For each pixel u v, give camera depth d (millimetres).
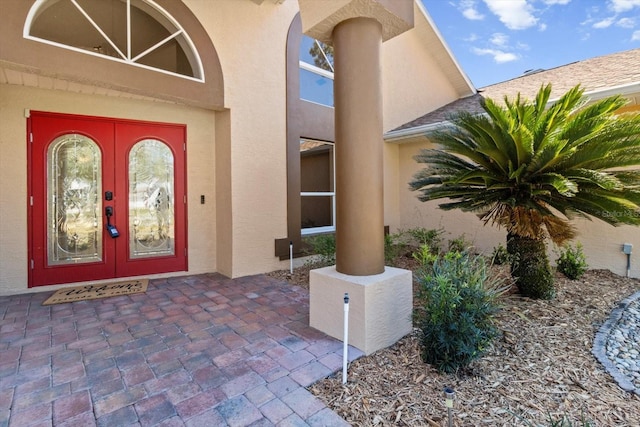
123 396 2564
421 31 9664
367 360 3158
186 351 3293
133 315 4254
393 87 9055
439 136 4887
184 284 5711
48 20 5500
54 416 2332
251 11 6355
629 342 3512
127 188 5785
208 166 6539
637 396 2576
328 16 3545
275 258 6727
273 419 2324
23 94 4957
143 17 5836
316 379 2816
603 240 5977
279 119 6758
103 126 5562
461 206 4492
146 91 5180
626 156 3762
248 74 6305
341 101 3637
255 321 4074
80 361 3084
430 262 4223
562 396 2582
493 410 2430
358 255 3570
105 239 5637
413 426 2268
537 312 4098
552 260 6410
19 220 4992
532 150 4000
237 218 6188
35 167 5090
